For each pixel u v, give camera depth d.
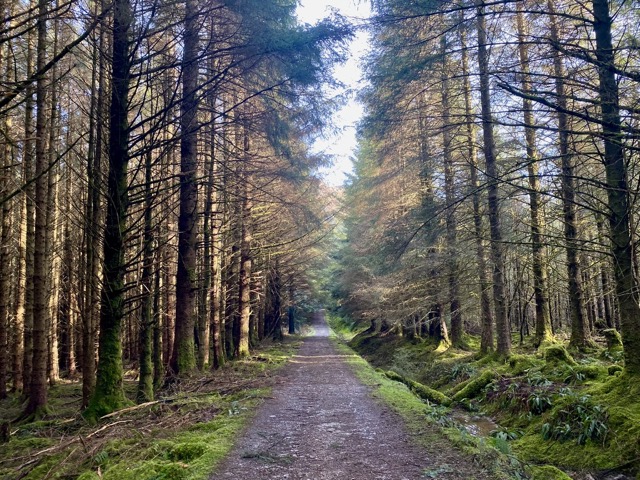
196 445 5.37
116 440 5.98
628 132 5.79
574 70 6.82
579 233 11.49
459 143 13.91
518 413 8.22
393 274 17.81
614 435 6.12
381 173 18.94
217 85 9.18
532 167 10.39
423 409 7.76
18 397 12.85
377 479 4.42
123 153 8.34
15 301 16.06
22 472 5.50
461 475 4.48
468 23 7.53
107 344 7.99
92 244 9.59
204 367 14.12
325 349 24.08
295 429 6.48
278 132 10.27
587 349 11.53
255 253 18.55
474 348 18.58
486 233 13.46
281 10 8.35
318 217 14.74
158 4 7.87
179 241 11.62
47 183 12.05
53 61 5.01
